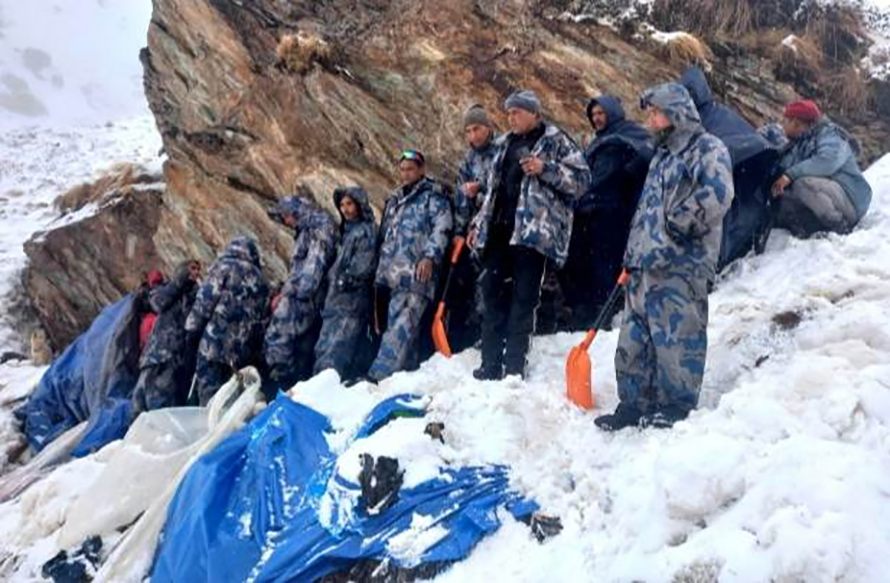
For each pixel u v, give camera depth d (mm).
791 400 3291
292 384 6359
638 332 4066
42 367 11961
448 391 4566
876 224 5770
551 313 6051
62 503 5285
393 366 5656
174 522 4355
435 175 8453
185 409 5641
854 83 7336
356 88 9148
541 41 8250
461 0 8750
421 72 8727
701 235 3859
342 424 4578
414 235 5867
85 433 7035
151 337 7176
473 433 4164
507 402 4359
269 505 4090
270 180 9938
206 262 10820
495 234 5145
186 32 10844
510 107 5035
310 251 6332
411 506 3691
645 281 3986
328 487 3928
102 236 12836
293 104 9672
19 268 14695
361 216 6273
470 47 8562
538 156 4887
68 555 4750
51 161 25453
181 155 11109
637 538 2967
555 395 4582
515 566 3283
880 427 2938
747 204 5766
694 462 2939
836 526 2424
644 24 7902
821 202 5625
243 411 5273
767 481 2758
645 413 4016
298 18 9828
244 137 10258
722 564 2578
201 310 6594
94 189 14422
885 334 3949
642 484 3254
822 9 7594
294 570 3607
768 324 4621
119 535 4809
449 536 3529
